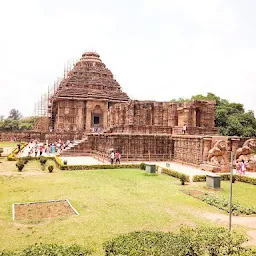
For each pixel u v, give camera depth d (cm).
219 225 1531
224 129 6800
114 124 5653
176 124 4912
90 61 8150
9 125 11512
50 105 8694
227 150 3388
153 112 4975
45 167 3391
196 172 3231
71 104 7150
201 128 4588
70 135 6731
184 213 1722
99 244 1252
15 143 7088
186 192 2252
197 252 884
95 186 2392
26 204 1816
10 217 1564
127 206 1833
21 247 1203
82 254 876
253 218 1673
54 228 1424
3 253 907
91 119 7200
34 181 2544
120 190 2269
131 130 4519
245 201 2066
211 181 2414
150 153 4241
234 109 7619
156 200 1995
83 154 4888
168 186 2469
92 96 7175
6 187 2272
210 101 4856
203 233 1011
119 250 859
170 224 1529
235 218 1661
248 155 3562
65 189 2252
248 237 1373
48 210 1711
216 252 902
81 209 1741
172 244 908
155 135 4234
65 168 3222
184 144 3984
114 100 7462
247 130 6694
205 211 1775
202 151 3559
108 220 1559
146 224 1516
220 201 1933
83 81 7494
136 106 4872
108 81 7800
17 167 3108
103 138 4384
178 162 4084
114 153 3984
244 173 3117
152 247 881
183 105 4731
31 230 1394
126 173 3097
